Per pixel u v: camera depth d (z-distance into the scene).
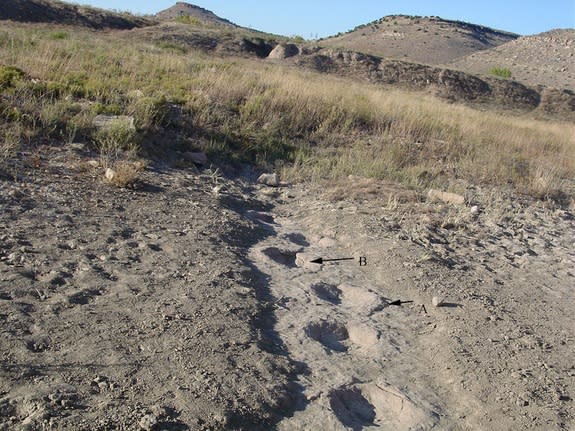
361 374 4.77
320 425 3.97
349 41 111.44
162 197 8.03
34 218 6.42
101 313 4.78
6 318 4.45
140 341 4.47
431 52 102.62
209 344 4.59
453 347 5.27
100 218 6.82
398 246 7.57
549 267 7.93
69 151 8.81
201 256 6.27
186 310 5.04
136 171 8.73
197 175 9.65
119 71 14.27
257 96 13.73
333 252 7.42
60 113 9.70
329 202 9.44
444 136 14.96
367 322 5.63
